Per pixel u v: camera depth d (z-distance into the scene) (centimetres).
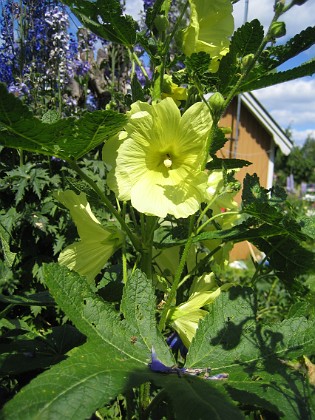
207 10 35
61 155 29
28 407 19
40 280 79
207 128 30
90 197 39
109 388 21
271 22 28
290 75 34
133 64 37
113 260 74
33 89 94
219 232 32
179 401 21
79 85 113
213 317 29
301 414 22
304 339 27
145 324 27
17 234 82
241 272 121
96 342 25
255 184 38
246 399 23
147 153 31
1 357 31
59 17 94
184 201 31
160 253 39
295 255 35
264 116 253
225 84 35
